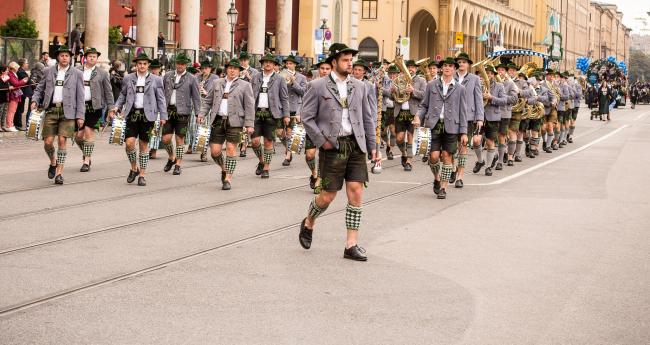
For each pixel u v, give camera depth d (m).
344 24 64.56
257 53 52.72
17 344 7.19
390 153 25.75
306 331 7.71
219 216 13.91
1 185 16.81
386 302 8.77
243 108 17.33
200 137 17.89
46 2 34.91
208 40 53.69
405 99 21.91
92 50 18.47
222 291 9.06
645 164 24.98
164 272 9.88
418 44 99.00
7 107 27.64
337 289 9.27
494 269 10.38
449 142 16.52
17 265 10.08
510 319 8.21
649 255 11.38
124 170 20.09
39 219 13.19
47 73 17.22
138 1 41.00
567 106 32.00
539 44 140.88
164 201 15.40
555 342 7.52
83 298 8.67
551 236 12.66
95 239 11.74
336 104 10.88
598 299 9.01
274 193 16.92
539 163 25.06
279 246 11.57
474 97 17.61
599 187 18.91
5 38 30.52
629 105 108.00
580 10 190.38
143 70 17.53
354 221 10.88
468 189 18.23
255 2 52.56
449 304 8.73
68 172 19.30
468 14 100.44
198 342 7.33
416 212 14.76
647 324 8.12
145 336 7.46
